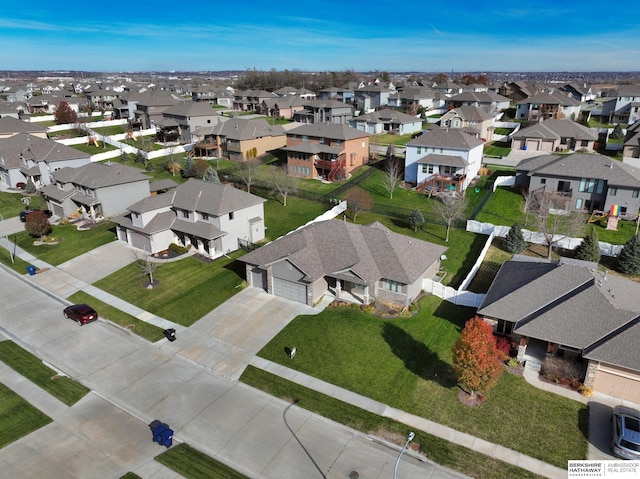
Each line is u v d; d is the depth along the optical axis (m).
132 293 38.47
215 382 27.58
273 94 136.00
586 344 25.53
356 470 21.20
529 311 28.64
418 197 57.88
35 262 45.19
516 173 61.50
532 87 126.81
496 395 25.56
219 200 44.47
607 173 48.50
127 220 47.44
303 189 62.59
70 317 34.88
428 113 110.56
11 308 36.88
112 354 30.56
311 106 106.50
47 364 29.66
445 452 22.06
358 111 119.69
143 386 27.31
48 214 57.44
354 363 28.61
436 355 29.12
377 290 35.75
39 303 37.62
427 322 32.66
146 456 22.09
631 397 24.91
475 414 24.34
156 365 29.28
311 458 21.92
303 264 34.78
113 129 102.12
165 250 45.78
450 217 46.22
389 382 26.92
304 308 35.00
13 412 25.25
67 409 25.50
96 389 27.14
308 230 38.72
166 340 31.81
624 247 38.56
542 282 30.12
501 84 132.62
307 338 31.19
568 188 50.88
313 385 26.97
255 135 77.69
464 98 103.31
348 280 34.22
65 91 182.62
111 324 34.38
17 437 23.41
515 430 23.23
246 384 27.36
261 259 36.94
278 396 26.27
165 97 105.00
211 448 22.59
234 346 30.86
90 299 37.97
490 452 22.00
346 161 67.12
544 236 42.69
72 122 102.62
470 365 23.61
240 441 23.00
